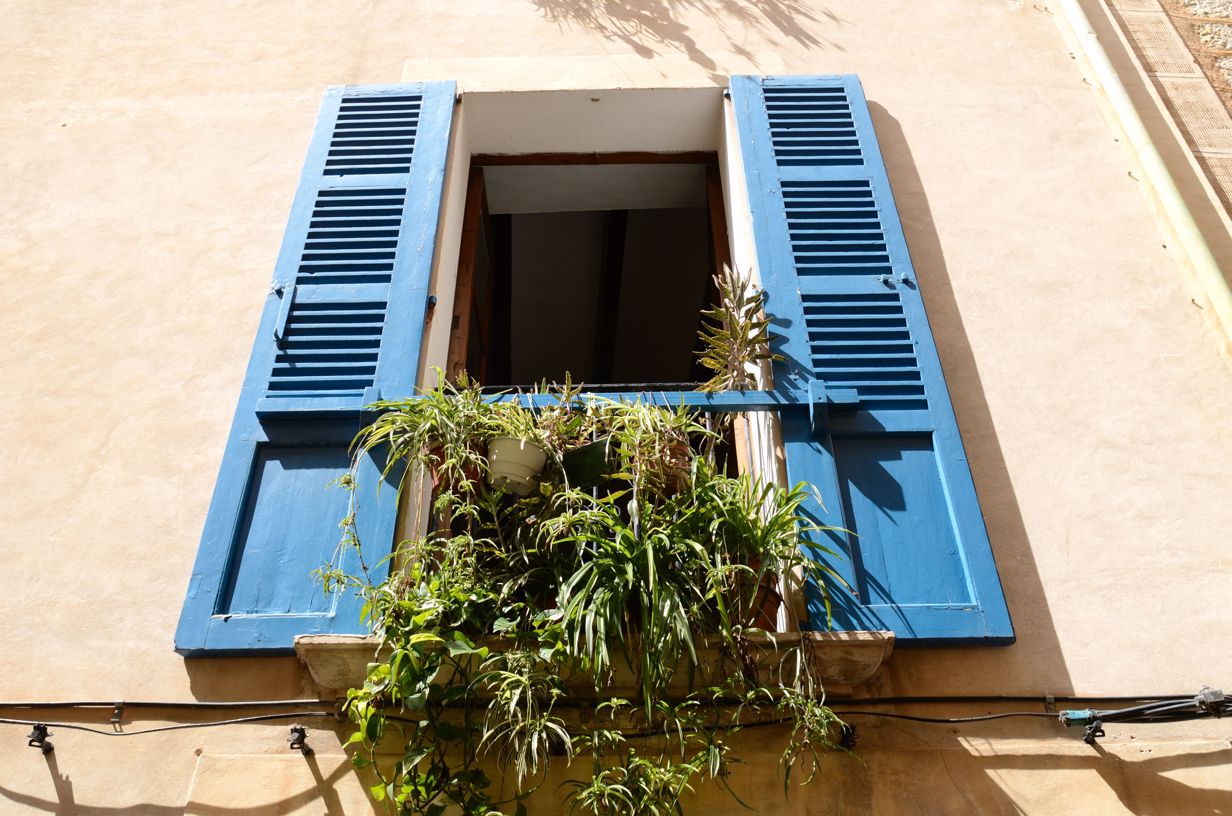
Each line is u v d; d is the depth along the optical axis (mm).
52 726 2863
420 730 2689
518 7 4805
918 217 4047
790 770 2783
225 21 4836
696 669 2797
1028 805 2736
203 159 4281
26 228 4074
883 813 2725
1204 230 4160
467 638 2738
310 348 3531
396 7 4832
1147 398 3547
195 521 3281
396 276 3699
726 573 2812
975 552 3070
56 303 3844
